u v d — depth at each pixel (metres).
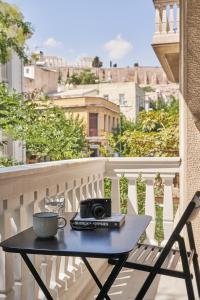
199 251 3.33
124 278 3.30
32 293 2.15
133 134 6.89
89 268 2.46
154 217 3.71
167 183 3.70
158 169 3.68
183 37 3.45
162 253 2.03
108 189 4.49
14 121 6.23
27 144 6.75
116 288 3.09
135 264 2.34
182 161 3.53
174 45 6.83
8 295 1.90
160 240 3.84
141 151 6.80
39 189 2.24
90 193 3.39
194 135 3.44
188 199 3.46
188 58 3.42
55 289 2.43
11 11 6.30
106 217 2.01
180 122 3.71
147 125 7.15
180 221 2.01
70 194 2.86
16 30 6.45
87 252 1.50
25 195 2.06
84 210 1.99
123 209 4.52
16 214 2.01
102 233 1.81
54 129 6.77
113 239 1.69
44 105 6.87
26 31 6.59
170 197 3.69
